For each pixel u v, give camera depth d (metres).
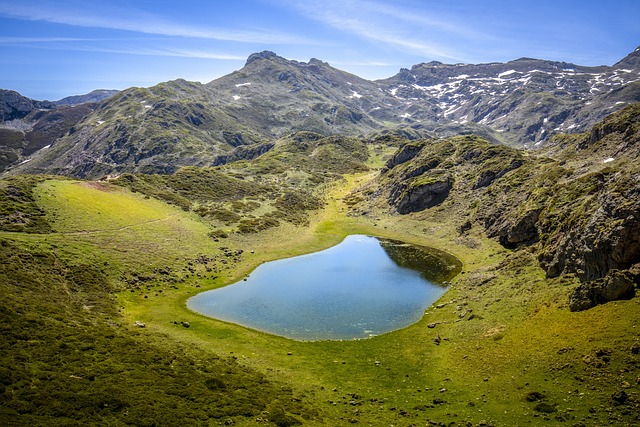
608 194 58.66
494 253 94.94
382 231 134.12
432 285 84.50
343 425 36.25
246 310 72.94
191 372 43.97
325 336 62.53
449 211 131.38
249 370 48.56
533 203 93.81
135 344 48.94
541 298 59.00
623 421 32.31
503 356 47.72
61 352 41.59
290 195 167.12
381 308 73.44
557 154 132.12
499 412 37.25
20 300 53.28
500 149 150.50
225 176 178.00
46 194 102.50
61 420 29.41
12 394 31.70
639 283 48.28
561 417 34.41
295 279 90.75
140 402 34.31
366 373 49.84
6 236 78.44
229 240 114.25
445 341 57.34
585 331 45.47
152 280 82.56
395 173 177.88
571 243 62.91
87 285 71.69
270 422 34.97
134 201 120.38
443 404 40.62
